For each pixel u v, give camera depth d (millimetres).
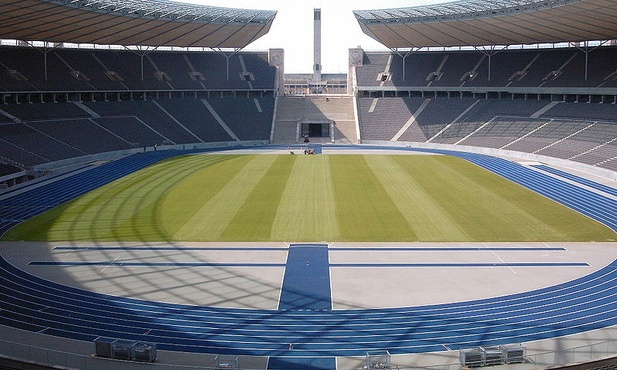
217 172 65500
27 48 88250
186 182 59344
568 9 63375
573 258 35531
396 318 26844
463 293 29938
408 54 109250
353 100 105875
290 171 66250
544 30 78062
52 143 73250
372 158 77375
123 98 95375
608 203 49500
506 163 71500
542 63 94125
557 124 81062
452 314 27250
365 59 112625
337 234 40562
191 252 36656
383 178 61531
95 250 37062
